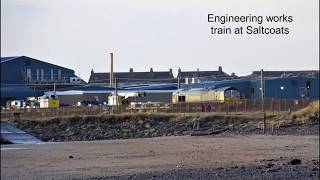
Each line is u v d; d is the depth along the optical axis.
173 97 131.75
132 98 137.38
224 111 107.31
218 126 93.88
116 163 42.22
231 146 56.25
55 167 40.72
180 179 25.05
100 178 29.27
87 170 36.91
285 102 110.94
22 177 33.84
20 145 76.69
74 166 40.91
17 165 44.16
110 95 136.12
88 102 138.00
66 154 55.47
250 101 110.94
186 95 128.12
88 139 90.25
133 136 91.94
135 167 37.88
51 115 104.12
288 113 97.44
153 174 29.48
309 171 25.62
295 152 45.72
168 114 101.56
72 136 93.25
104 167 38.97
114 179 27.78
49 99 120.69
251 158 40.97
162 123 97.69
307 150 47.66
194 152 50.50
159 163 40.44
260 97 144.12
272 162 34.62
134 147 62.53
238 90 137.50
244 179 23.19
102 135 93.19
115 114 102.56
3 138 86.31
